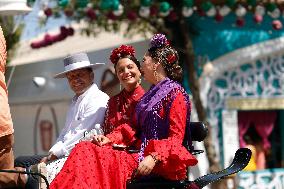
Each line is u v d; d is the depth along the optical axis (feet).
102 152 37.04
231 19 89.25
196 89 80.94
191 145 40.09
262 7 81.61
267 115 96.17
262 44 90.79
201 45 87.51
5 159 36.94
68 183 35.60
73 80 45.60
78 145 37.01
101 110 44.50
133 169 37.96
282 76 93.40
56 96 97.91
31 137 108.17
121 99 42.93
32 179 35.78
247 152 40.86
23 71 104.17
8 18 83.76
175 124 38.37
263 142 95.71
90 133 42.68
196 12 81.92
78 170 35.83
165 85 39.42
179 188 38.37
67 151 43.52
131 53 42.78
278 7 82.94
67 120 45.96
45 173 35.91
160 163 37.22
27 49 106.83
